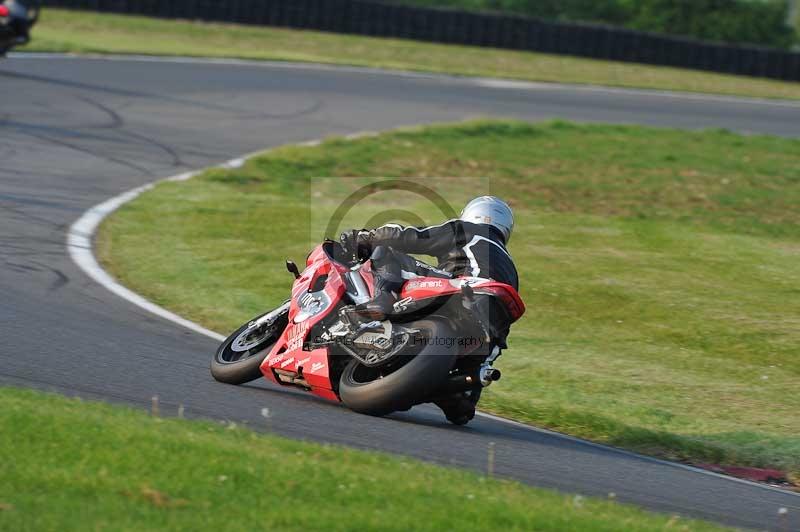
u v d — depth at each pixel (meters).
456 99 82.88
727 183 62.72
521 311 22.03
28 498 14.09
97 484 14.85
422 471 17.88
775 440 26.30
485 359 22.06
